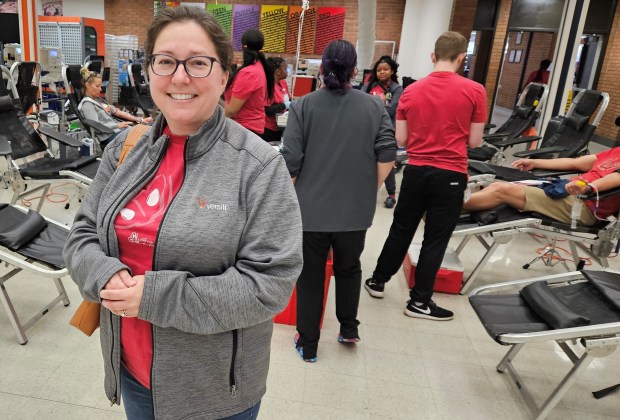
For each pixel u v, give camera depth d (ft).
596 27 28.81
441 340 7.88
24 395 5.89
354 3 29.27
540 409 5.99
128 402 3.38
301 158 5.97
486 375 7.04
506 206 9.23
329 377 6.70
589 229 8.75
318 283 6.50
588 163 10.61
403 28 23.91
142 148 3.01
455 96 7.09
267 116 14.82
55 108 21.33
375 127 6.01
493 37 28.50
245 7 30.30
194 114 2.67
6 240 6.57
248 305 2.57
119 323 3.07
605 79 29.40
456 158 7.38
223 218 2.64
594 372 7.27
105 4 32.50
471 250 11.96
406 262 10.11
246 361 3.01
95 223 3.12
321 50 30.42
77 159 11.16
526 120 16.62
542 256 11.13
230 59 2.83
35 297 8.24
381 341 7.70
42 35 26.48
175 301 2.51
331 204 6.01
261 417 5.84
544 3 21.49
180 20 2.60
